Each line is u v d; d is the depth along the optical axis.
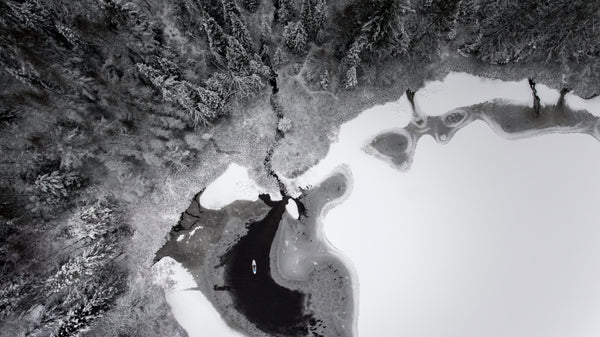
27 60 34.62
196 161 38.09
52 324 32.16
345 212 38.03
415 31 37.31
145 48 36.16
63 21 35.16
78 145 34.81
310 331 37.00
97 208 34.94
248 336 36.75
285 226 38.22
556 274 37.31
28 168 34.47
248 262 37.97
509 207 38.16
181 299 36.97
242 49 34.00
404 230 37.69
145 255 37.09
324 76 37.69
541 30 34.25
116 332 34.78
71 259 33.53
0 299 31.09
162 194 37.72
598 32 33.78
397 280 37.09
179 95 33.09
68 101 35.16
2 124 35.16
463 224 37.91
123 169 35.47
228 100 38.03
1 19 32.47
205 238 38.09
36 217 35.00
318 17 35.69
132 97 35.69
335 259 37.56
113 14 36.66
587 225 37.91
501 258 37.50
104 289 34.06
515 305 36.88
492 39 36.50
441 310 36.75
